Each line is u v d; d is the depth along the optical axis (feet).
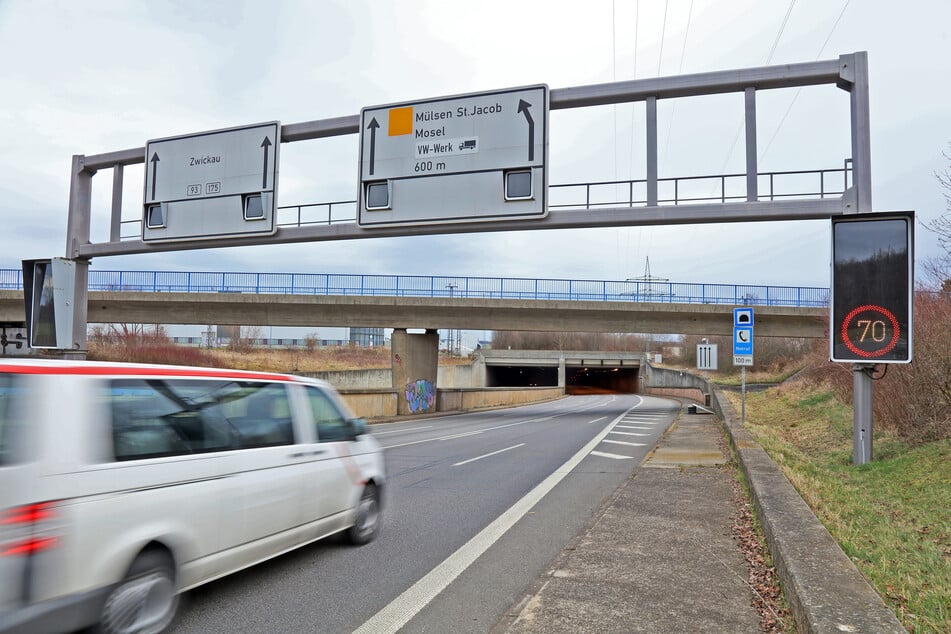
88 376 12.81
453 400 128.77
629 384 297.94
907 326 36.22
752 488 27.61
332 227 55.06
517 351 256.11
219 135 58.03
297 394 19.40
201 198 58.13
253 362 166.71
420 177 52.65
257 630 14.92
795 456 41.91
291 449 18.37
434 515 27.89
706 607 15.64
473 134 51.52
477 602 16.93
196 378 15.61
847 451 44.42
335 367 183.83
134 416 13.56
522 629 14.34
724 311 111.55
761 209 45.47
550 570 18.72
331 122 55.42
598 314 115.03
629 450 53.52
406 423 91.81
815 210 44.29
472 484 36.29
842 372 67.36
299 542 18.75
